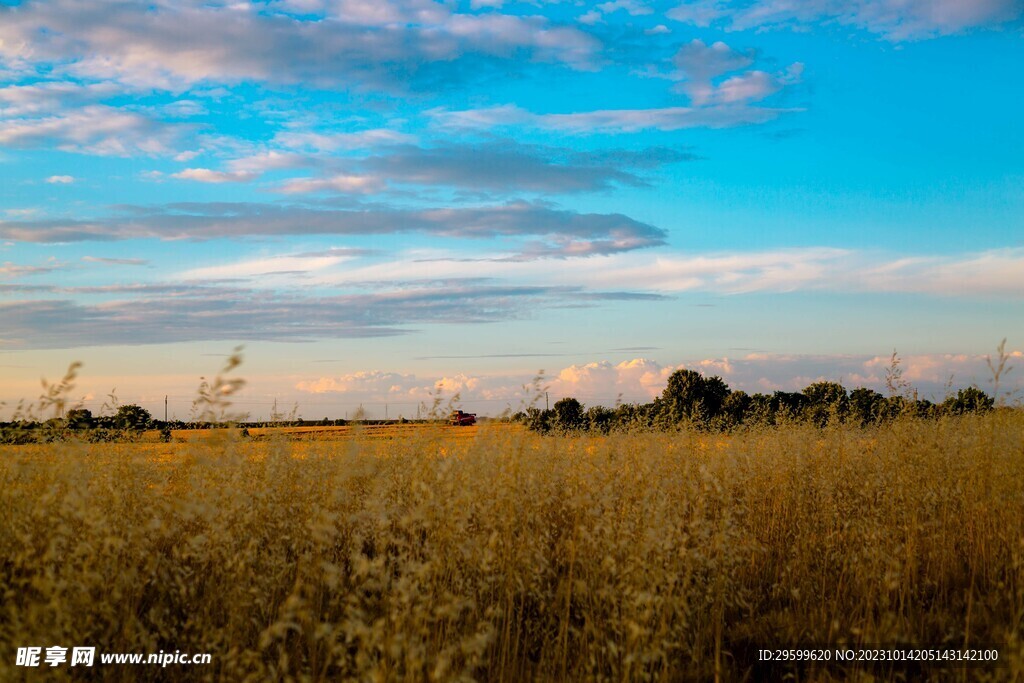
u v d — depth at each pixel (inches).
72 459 253.8
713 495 310.7
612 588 218.4
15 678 169.2
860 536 313.6
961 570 318.7
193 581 206.7
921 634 257.6
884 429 466.0
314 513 230.7
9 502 231.1
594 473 332.2
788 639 250.8
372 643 156.1
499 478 292.0
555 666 226.1
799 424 525.0
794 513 365.7
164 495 269.0
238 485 247.1
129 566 211.3
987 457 393.1
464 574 240.4
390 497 278.4
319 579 192.4
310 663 192.4
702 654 236.8
